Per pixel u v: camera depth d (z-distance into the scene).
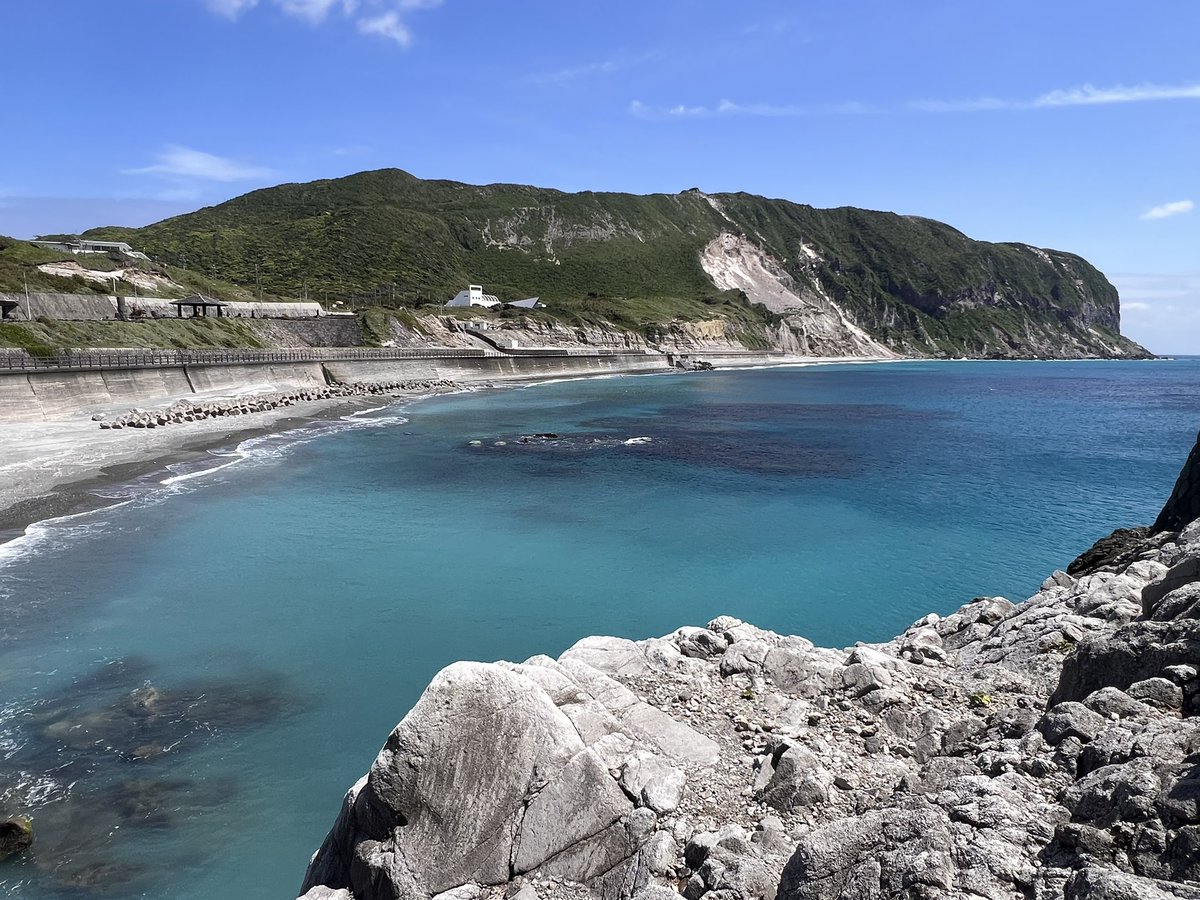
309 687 19.92
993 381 171.50
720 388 137.50
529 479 48.31
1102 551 23.86
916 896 6.50
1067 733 9.34
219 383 82.69
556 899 8.30
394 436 66.00
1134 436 72.69
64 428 55.56
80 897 12.24
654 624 24.92
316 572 29.11
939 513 40.44
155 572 28.23
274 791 15.26
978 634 16.53
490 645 22.98
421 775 9.05
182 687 19.62
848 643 23.70
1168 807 6.61
